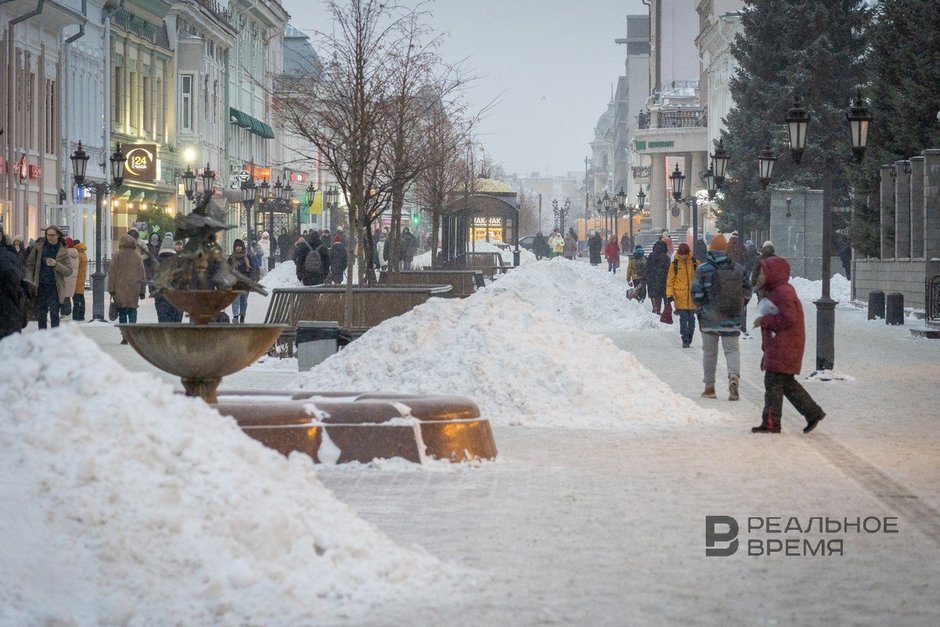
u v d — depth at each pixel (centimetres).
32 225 11738
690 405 3769
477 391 3650
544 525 2228
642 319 8006
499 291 4019
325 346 4950
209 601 1581
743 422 3669
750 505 2431
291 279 11388
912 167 9000
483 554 1989
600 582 1825
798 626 1602
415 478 2705
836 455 3055
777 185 14162
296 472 1920
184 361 2856
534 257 17775
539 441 3262
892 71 10319
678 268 6391
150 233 11712
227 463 1780
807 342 6781
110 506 1641
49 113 12275
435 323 3891
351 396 3120
